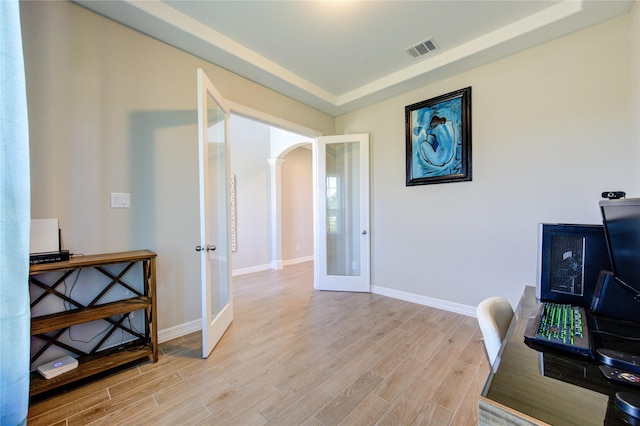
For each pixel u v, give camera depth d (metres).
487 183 2.69
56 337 1.81
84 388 1.71
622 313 1.09
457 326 2.61
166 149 2.36
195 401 1.60
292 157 6.07
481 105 2.71
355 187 3.91
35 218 1.74
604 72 2.08
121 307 1.92
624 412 0.56
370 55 2.72
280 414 1.50
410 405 1.57
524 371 0.73
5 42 1.24
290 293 3.78
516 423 0.56
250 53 2.63
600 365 0.75
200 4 2.04
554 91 2.31
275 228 5.53
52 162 1.81
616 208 0.94
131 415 1.49
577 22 2.08
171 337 2.38
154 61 2.28
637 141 1.88
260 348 2.23
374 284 3.74
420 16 2.17
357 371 1.90
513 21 2.24
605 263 1.21
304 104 3.66
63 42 1.85
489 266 2.71
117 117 2.09
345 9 2.09
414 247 3.30
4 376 1.24
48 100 1.79
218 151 2.59
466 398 1.62
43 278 1.79
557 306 1.22
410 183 3.27
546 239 1.37
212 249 2.15
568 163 2.26
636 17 1.85
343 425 1.42
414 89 3.23
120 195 2.11
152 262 2.03
